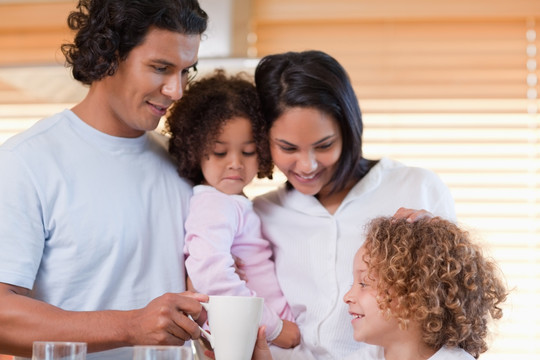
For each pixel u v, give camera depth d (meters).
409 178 1.80
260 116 1.75
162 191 1.71
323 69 1.69
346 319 1.69
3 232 1.48
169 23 1.52
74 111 1.68
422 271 1.40
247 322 1.27
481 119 3.52
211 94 1.77
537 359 3.37
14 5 3.66
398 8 3.51
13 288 1.49
